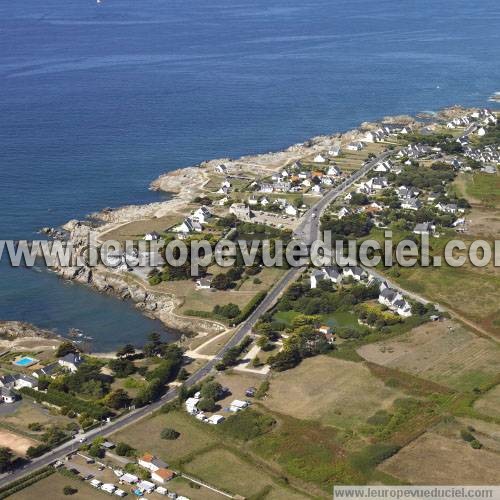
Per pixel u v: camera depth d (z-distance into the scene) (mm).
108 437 177000
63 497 156000
